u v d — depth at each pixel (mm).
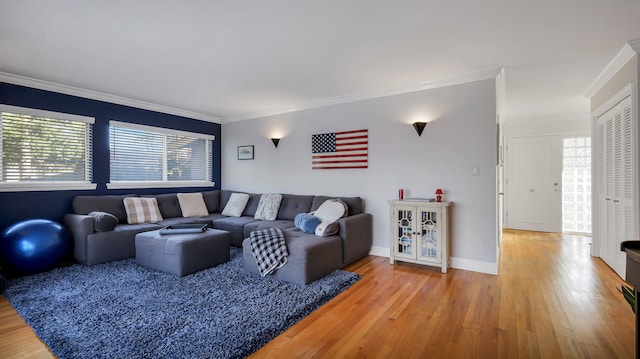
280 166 5270
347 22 2354
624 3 2090
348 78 3670
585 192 6070
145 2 2066
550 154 6199
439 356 1882
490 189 3490
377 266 3736
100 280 3102
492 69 3379
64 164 4066
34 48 2803
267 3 2088
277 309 2451
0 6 2094
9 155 3627
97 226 3646
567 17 2281
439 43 2727
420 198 3875
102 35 2555
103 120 4410
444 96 3750
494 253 3459
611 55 3014
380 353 1913
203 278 3168
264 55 2988
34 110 3740
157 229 4156
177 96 4484
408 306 2590
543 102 4910
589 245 4941
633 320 2334
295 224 3963
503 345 1998
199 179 5801
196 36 2580
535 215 6332
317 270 3143
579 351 1929
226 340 1994
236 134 5902
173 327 2168
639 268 1333
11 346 1975
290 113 5125
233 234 4574
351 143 4461
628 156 3178
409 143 3990
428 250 3592
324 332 2166
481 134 3535
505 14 2238
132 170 4785
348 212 4129
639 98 2822
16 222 3662
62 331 2119
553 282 3178
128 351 1880
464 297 2779
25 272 3223
